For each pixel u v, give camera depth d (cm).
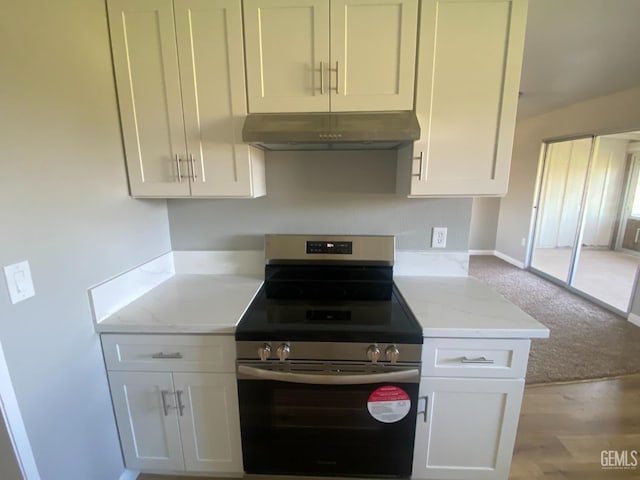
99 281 124
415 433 127
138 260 148
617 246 432
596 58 223
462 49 122
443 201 165
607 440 171
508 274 448
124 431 136
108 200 128
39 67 98
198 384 127
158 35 126
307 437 129
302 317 125
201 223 174
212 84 129
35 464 99
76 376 114
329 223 171
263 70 126
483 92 124
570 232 394
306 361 117
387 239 163
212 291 152
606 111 327
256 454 132
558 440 171
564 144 400
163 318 125
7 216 89
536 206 448
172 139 134
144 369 127
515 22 118
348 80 125
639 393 207
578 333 282
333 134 118
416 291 150
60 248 106
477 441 129
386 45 122
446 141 128
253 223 173
